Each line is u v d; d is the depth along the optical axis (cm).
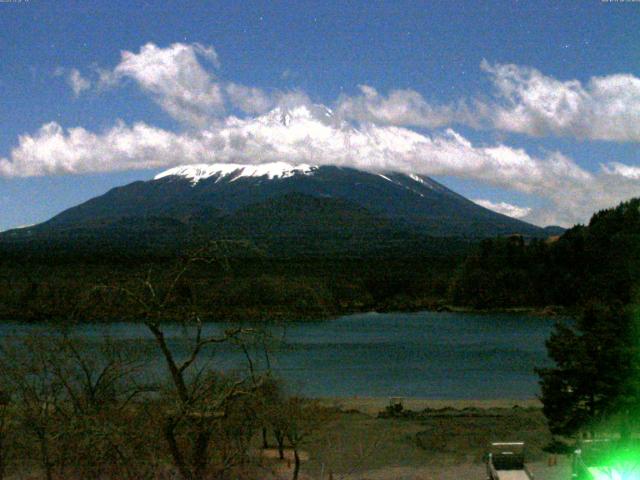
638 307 4309
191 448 2616
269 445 4772
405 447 4869
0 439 2955
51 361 2800
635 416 4028
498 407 6806
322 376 8969
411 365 10200
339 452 4706
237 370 3142
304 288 16150
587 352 4153
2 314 12231
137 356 3036
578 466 3303
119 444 2462
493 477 3344
